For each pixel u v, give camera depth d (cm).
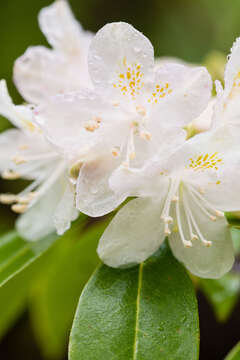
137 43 31
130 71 32
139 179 31
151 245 32
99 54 32
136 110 32
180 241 33
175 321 31
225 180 32
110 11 62
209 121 33
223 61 41
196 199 33
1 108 35
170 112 32
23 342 56
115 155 31
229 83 31
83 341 31
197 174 32
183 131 31
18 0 57
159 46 63
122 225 32
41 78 38
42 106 31
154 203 32
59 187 37
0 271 35
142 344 31
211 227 33
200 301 52
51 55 38
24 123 35
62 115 32
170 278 33
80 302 31
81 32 39
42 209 37
